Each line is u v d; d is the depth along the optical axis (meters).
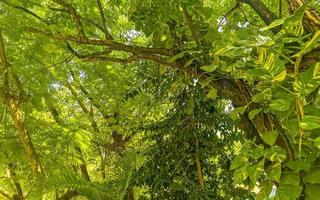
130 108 8.64
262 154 2.79
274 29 3.55
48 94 8.55
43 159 8.04
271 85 2.80
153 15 4.14
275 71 2.54
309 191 2.64
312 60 2.91
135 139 10.11
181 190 7.14
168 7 4.04
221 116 7.29
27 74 7.79
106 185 6.81
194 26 4.20
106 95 8.77
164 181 7.28
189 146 7.29
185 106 7.06
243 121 3.63
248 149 2.92
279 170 2.69
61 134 8.12
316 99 2.88
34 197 6.06
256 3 3.82
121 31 8.93
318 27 2.91
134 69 8.20
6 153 7.95
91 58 4.75
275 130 3.05
